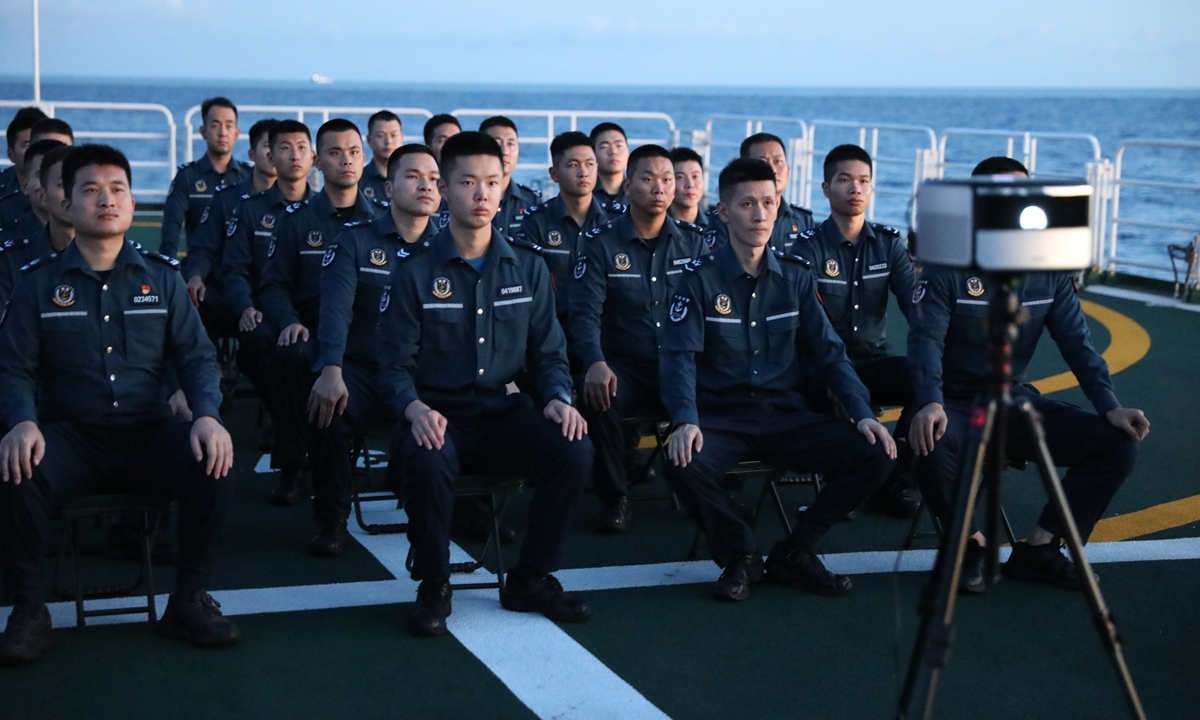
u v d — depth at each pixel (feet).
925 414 14.76
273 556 15.57
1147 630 13.47
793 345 15.69
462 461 14.40
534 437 13.74
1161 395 24.38
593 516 17.52
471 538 16.57
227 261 21.12
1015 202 8.91
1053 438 15.24
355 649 12.79
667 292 18.47
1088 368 15.39
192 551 12.96
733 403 15.35
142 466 13.26
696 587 14.75
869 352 18.84
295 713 11.34
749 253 15.52
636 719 11.32
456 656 12.66
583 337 17.49
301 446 17.46
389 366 14.39
